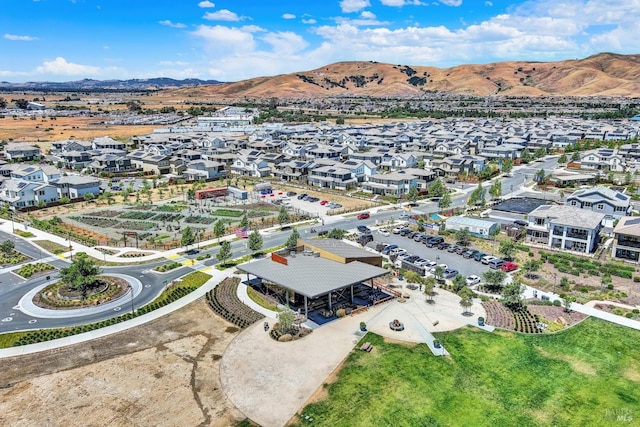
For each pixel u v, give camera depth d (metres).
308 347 50.44
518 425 38.66
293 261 66.62
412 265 72.12
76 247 84.62
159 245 85.06
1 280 69.75
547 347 49.97
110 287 66.69
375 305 60.41
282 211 96.88
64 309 60.19
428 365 46.69
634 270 70.00
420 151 185.88
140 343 51.81
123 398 42.28
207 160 160.88
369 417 39.50
